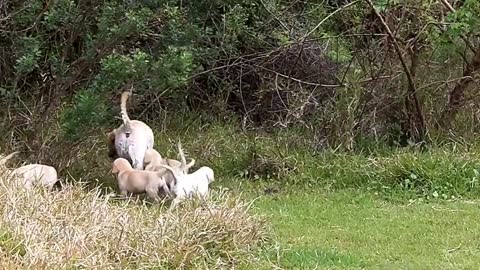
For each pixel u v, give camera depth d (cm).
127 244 651
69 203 726
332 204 888
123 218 700
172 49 872
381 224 808
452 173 932
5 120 962
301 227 793
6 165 855
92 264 603
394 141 1073
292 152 1033
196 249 659
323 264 684
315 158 1013
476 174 934
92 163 965
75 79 934
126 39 935
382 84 1077
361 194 925
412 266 680
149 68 870
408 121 1074
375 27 1076
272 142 1061
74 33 921
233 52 1116
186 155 1049
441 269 674
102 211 712
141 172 821
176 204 762
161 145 1077
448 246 738
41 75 942
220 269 655
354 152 1045
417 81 1082
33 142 937
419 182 934
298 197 916
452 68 1096
